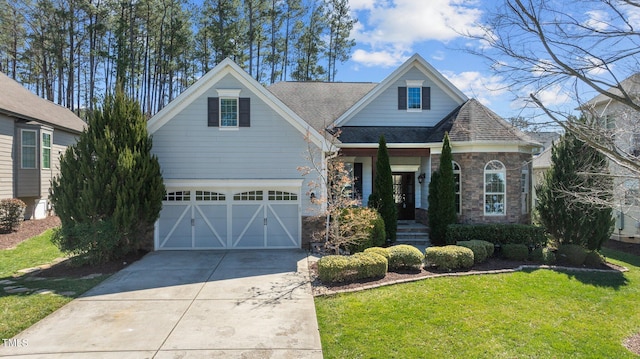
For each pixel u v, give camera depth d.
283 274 10.30
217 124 13.70
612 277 10.51
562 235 12.98
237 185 13.56
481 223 14.00
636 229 15.51
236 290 8.91
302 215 13.86
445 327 6.89
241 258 12.20
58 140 20.62
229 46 34.88
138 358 5.66
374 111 17.27
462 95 17.25
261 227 13.79
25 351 5.84
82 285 9.22
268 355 5.80
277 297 8.41
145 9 36.12
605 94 5.55
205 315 7.36
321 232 12.45
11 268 10.74
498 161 14.18
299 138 13.85
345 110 17.98
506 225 12.88
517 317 7.47
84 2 33.72
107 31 37.03
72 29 34.62
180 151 13.62
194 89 13.52
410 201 17.53
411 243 14.47
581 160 10.58
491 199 14.30
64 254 12.29
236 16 36.09
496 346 6.24
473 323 7.09
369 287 9.03
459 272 10.51
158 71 41.22
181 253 12.98
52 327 6.75
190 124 13.63
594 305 8.34
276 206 13.84
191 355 5.77
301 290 8.90
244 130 13.76
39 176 18.06
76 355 5.73
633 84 6.41
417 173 17.22
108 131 11.14
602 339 6.66
